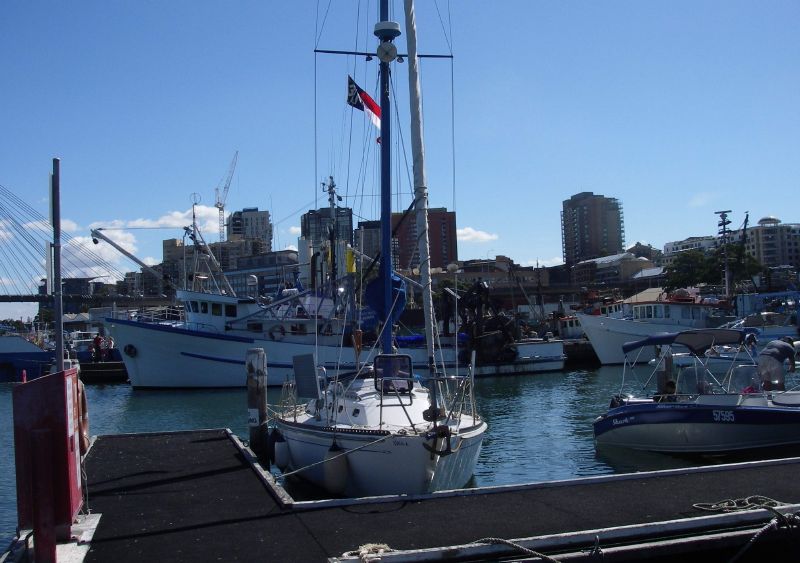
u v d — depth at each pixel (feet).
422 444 41.24
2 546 41.60
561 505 33.55
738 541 28.73
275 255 289.74
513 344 167.22
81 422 32.04
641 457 63.21
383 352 54.95
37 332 217.15
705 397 61.46
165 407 114.42
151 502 35.83
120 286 381.40
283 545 28.37
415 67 46.70
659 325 175.73
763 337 160.76
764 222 643.04
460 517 31.81
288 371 135.44
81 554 27.35
